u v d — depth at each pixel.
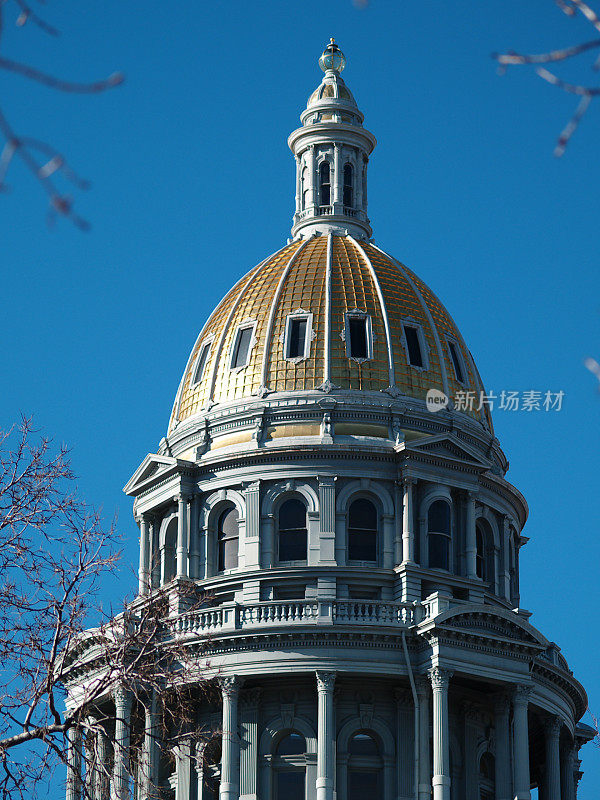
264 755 163.62
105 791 93.31
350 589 171.75
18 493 77.25
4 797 74.12
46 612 76.75
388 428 180.62
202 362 192.00
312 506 175.25
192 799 163.50
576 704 183.38
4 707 74.12
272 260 196.50
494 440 191.75
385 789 162.38
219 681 161.50
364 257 193.88
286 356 184.12
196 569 178.00
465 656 159.50
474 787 166.12
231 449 180.62
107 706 161.88
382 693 165.38
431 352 187.62
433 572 173.38
